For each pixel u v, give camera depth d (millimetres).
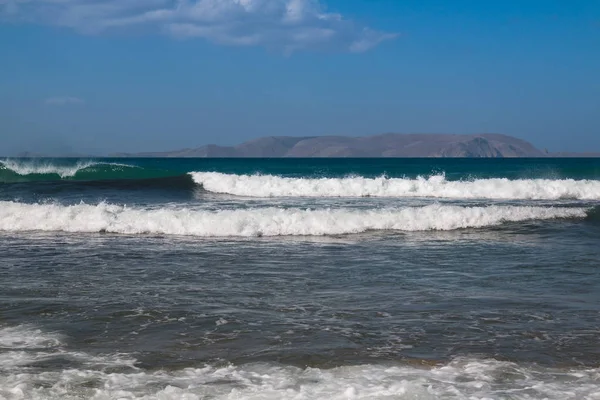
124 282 9766
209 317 7711
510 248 13305
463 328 7297
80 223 15773
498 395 5348
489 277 10250
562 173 43406
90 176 36906
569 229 15914
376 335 7020
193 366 6043
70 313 7863
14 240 14227
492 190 26109
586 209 17719
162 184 28031
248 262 11609
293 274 10477
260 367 6020
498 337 6969
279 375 5809
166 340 6816
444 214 16500
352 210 17031
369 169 59000
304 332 7117
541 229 15914
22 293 8930
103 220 15836
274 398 5227
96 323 7438
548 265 11320
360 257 12180
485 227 16234
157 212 16328
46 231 15609
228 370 5941
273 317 7734
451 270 10859
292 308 8180
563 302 8531
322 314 7895
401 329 7250
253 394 5312
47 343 6699
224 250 12977
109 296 8781
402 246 13562
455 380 5703
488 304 8414
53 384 5527
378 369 5980
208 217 15828
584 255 12398
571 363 6172
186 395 5297
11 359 6176
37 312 7902
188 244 13750
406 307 8258
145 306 8219
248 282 9812
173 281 9859
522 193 25766
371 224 15883
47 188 26281
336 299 8695
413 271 10750
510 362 6184
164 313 7879
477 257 12188
